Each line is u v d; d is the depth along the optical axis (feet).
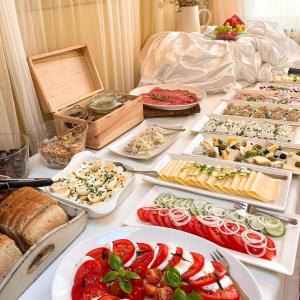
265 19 10.00
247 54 6.40
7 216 2.50
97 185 3.08
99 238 2.39
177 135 4.22
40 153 3.69
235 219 2.60
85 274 2.08
